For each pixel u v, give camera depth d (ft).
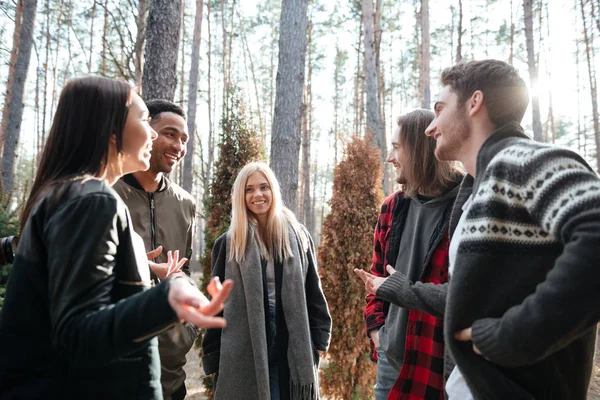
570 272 2.50
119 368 3.26
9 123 26.25
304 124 55.72
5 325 3.03
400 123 6.53
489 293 3.18
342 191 13.25
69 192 3.15
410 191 6.32
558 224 2.75
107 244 3.05
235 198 7.80
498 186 3.24
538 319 2.60
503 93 3.90
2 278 11.74
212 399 12.38
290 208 17.53
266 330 7.38
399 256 6.50
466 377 3.32
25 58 26.73
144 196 7.02
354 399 12.48
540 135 35.40
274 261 7.73
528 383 3.23
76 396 3.12
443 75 4.44
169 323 2.85
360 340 12.48
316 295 8.15
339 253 12.79
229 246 7.77
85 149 3.48
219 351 7.55
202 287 13.38
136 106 3.83
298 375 7.06
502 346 2.82
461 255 3.32
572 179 2.77
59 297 2.83
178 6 14.29
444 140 4.33
